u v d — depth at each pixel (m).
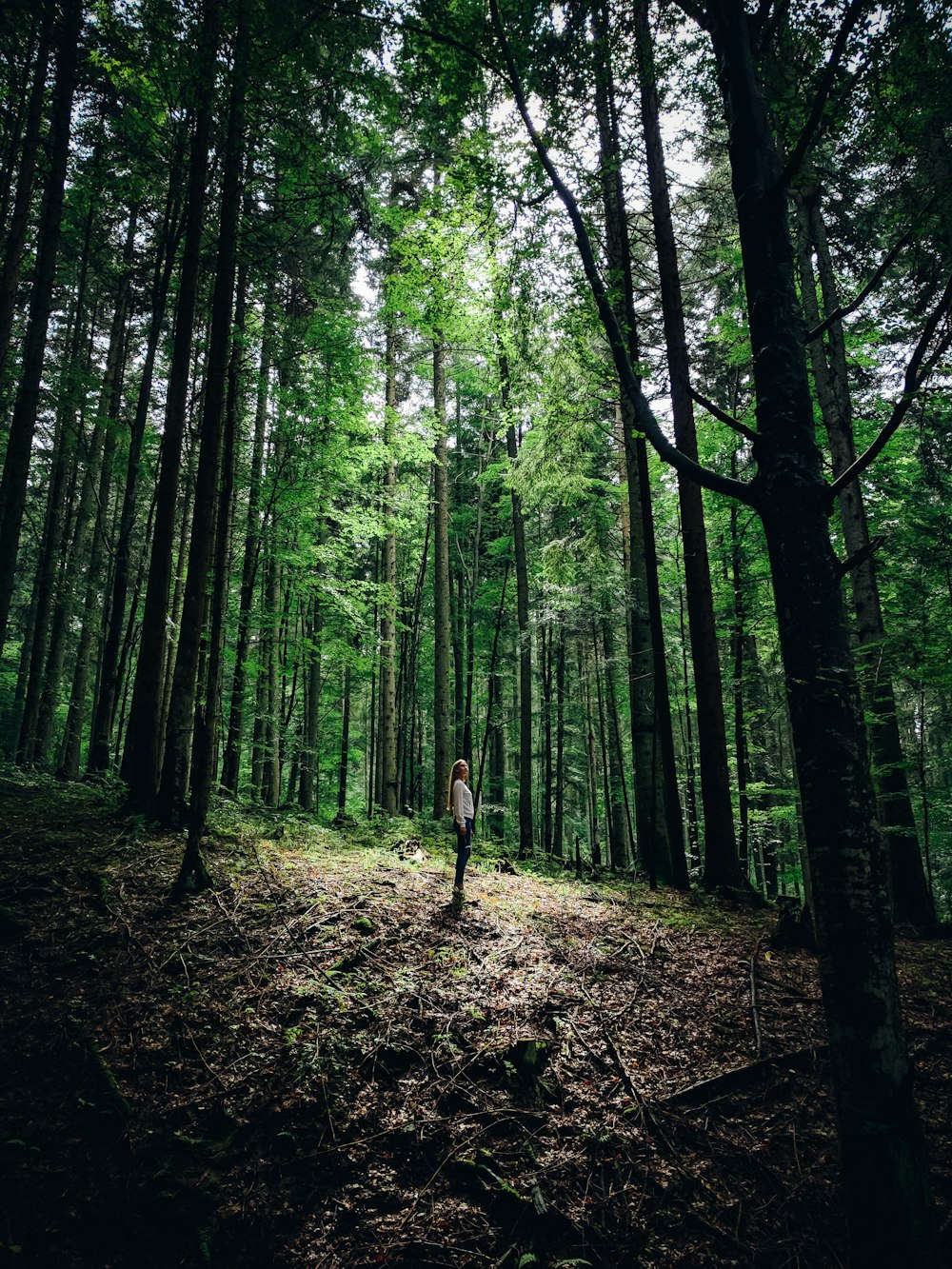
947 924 8.56
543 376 9.51
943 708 14.05
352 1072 4.54
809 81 4.06
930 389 2.64
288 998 5.08
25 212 8.33
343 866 7.92
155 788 8.34
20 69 8.98
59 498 12.66
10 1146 3.76
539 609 14.62
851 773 2.52
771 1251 3.65
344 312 13.00
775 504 2.84
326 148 8.71
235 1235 3.58
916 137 4.13
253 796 16.81
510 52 3.85
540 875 10.25
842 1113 2.34
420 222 7.14
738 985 5.91
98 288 15.25
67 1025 4.54
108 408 13.39
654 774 10.30
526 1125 4.33
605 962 6.21
